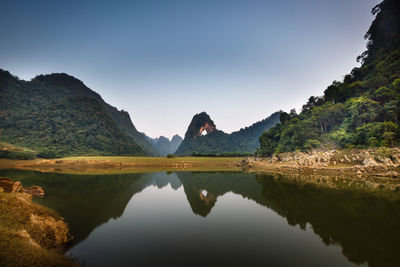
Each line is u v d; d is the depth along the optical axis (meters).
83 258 10.69
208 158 131.38
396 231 14.09
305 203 22.56
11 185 16.94
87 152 154.38
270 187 34.25
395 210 19.03
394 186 31.52
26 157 113.75
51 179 47.22
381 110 62.00
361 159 51.53
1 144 121.44
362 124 66.00
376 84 71.94
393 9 99.75
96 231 15.15
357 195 25.55
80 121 185.75
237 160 123.69
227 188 35.72
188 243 12.92
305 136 77.25
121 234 14.55
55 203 23.77
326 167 55.34
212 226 16.38
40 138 154.88
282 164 74.50
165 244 12.75
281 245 12.41
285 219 17.59
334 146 66.38
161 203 24.94
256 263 10.14
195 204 24.41
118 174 61.97
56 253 10.16
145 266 9.83
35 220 11.65
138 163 104.75
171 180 48.16
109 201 25.45
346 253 11.12
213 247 12.27
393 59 73.50
